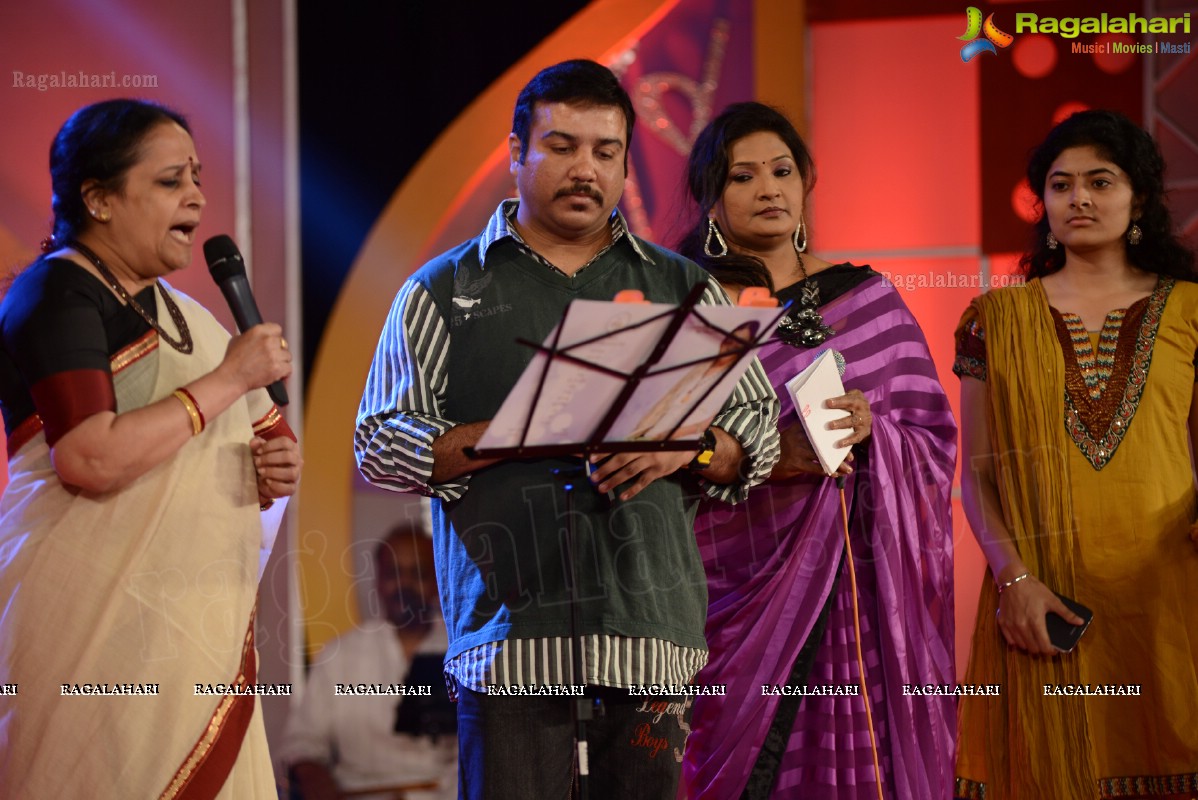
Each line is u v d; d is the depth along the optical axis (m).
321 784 6.92
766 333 4.18
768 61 9.73
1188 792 5.94
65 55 9.16
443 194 9.45
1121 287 6.36
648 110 9.73
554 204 4.83
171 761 4.34
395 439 4.66
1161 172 6.35
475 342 4.86
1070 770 5.96
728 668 5.87
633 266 5.07
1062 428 6.13
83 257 4.46
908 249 9.86
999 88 9.82
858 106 9.91
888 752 5.90
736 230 6.22
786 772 5.86
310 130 9.40
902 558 6.01
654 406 4.29
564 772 4.76
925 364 6.33
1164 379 6.11
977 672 6.27
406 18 9.46
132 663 4.34
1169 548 6.02
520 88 9.48
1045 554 6.09
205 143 9.28
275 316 9.30
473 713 4.71
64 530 4.33
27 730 4.27
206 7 9.28
